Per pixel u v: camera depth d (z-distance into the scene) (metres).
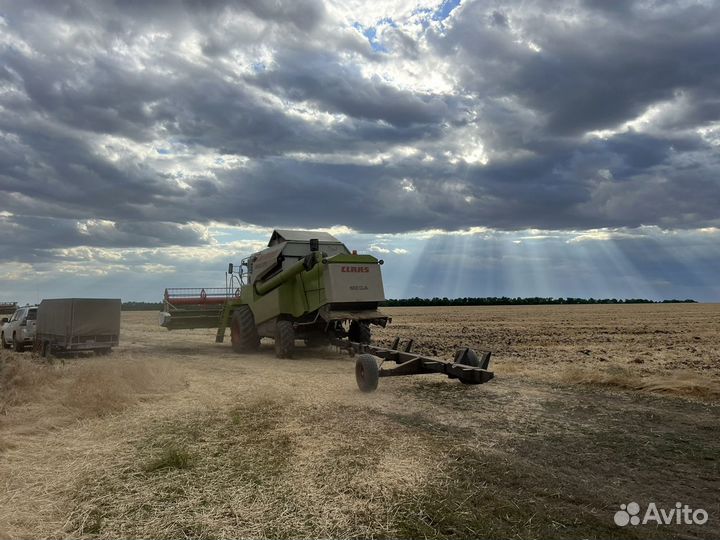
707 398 8.18
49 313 16.92
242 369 12.24
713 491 4.40
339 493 4.32
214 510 4.01
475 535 3.57
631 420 6.86
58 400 7.99
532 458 5.25
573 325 29.19
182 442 5.91
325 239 16.23
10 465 5.12
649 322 31.84
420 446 5.64
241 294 17.72
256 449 5.59
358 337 14.61
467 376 7.76
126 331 29.70
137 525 3.77
